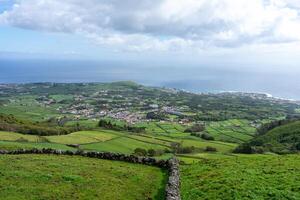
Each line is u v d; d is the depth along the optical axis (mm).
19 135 98500
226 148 128125
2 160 37344
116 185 30266
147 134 160250
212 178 33906
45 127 137875
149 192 29688
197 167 40656
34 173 31469
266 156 48094
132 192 29016
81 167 36062
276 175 34188
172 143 131000
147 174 35969
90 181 30500
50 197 25531
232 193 28219
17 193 25812
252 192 28406
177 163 40625
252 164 40438
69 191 27266
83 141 111438
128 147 113438
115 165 39188
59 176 31172
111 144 114312
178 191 27766
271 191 28641
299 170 36188
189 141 143250
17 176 30172
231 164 40969
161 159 41219
